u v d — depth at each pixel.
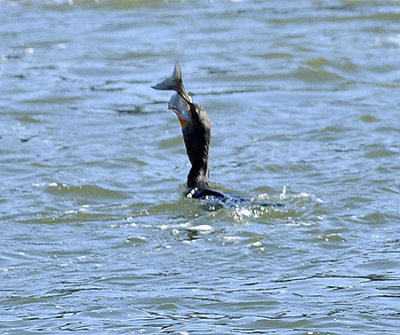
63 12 26.12
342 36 23.30
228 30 24.00
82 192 13.37
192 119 12.63
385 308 9.33
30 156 15.14
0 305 9.62
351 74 20.16
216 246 11.15
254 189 13.36
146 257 10.87
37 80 19.97
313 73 20.16
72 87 19.52
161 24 24.64
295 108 17.95
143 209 12.59
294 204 12.54
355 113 17.38
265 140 15.98
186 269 10.48
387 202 12.66
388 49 22.00
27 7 26.66
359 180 13.64
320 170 14.23
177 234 11.58
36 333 8.90
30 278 10.33
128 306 9.50
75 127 16.95
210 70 20.61
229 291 9.84
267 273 10.34
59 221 12.20
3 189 13.52
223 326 8.98
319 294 9.71
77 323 9.12
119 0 26.95
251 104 18.25
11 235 11.65
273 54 21.62
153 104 18.44
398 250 10.92
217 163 14.76
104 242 11.38
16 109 17.92
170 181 13.88
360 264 10.53
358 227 11.75
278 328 8.92
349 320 9.05
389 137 15.89
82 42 22.98
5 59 21.62
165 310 9.39
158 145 15.84
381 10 25.97
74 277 10.33
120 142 15.93
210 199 12.52
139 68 20.91
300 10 26.20
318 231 11.55
